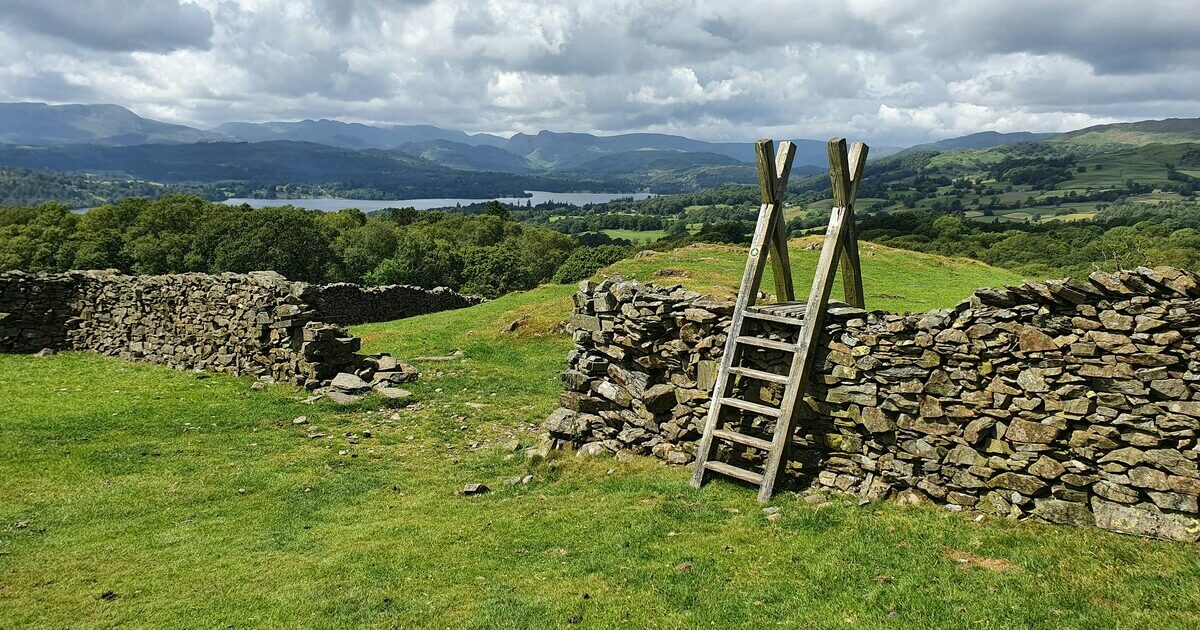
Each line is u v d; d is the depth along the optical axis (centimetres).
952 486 991
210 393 1914
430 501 1205
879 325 1064
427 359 2522
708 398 1225
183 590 887
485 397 1953
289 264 8069
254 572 937
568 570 901
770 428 1157
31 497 1208
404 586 884
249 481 1309
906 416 1028
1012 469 943
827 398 1097
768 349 1168
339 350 2016
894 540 902
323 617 811
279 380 2044
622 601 811
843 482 1070
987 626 702
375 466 1402
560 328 2812
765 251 1181
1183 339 834
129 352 2406
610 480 1220
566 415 1429
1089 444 891
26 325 2508
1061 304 917
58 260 7644
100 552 1006
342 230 11619
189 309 2280
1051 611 716
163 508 1181
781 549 906
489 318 3247
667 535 980
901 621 724
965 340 980
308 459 1433
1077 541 850
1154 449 848
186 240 8144
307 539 1052
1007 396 949
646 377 1329
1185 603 707
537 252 13175
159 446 1496
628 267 4056
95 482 1289
